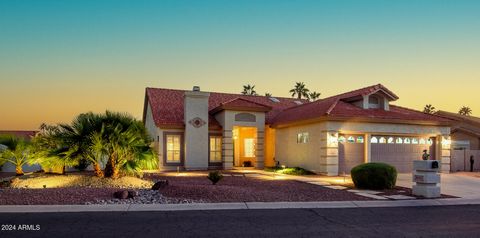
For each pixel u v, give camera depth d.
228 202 11.53
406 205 12.09
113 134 15.60
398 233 8.23
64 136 15.77
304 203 11.72
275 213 10.21
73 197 11.37
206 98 26.52
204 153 26.16
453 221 9.59
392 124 23.48
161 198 11.99
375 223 9.20
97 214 9.58
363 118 22.22
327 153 21.62
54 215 9.35
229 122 26.56
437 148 25.06
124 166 16.25
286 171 23.00
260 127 27.20
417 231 8.45
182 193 12.56
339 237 7.80
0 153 20.94
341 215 10.13
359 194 13.98
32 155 18.22
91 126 15.90
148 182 16.62
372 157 23.03
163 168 25.66
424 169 13.66
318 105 25.62
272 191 14.02
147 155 16.45
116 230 8.00
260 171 24.64
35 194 11.61
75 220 8.86
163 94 30.36
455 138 34.31
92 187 14.01
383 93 24.77
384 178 15.31
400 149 24.03
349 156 22.56
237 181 17.48
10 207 10.04
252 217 9.62
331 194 13.75
